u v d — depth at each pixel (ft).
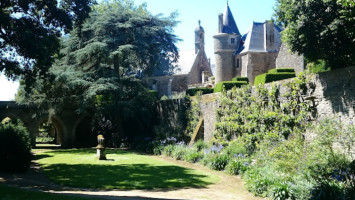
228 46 130.11
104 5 127.03
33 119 88.89
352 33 29.17
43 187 33.99
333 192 25.62
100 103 89.76
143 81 95.81
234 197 31.37
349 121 33.96
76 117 95.40
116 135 92.58
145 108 91.25
